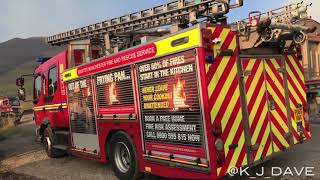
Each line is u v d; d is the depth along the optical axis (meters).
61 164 9.79
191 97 5.59
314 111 13.48
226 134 5.62
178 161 5.94
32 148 13.07
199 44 5.39
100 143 7.97
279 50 6.65
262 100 6.24
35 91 11.63
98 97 7.87
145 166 6.71
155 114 6.30
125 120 7.07
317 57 13.48
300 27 6.42
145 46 6.38
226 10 6.55
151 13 8.40
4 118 24.38
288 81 6.75
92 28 10.23
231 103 5.71
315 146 9.17
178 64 5.74
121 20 9.27
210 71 5.45
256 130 6.09
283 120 6.59
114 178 7.87
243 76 5.93
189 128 5.69
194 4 7.12
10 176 8.89
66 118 9.41
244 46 5.94
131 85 6.80
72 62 9.37
